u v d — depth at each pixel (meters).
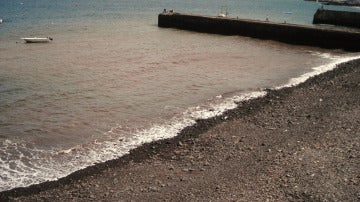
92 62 29.92
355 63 30.16
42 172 13.22
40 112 18.95
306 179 11.77
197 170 12.99
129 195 11.52
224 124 17.39
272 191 11.23
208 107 19.98
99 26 54.28
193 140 15.66
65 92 22.14
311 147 14.19
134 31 49.41
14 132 16.53
